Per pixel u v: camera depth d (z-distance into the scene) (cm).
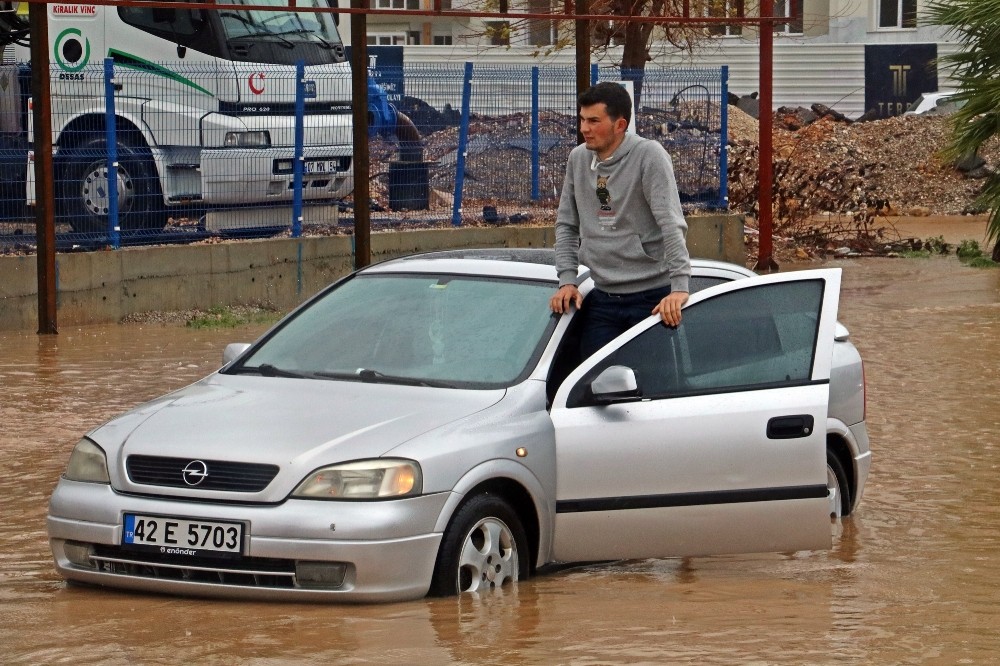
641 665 1202
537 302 1689
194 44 4097
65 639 1276
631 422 1540
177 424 1496
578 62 4275
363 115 3853
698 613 1384
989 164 8962
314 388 1586
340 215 4712
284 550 1367
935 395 2772
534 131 5012
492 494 1469
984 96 4638
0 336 3588
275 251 4306
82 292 3803
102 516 1436
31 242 3947
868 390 2822
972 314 3997
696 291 1761
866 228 6412
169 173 4081
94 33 4050
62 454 2205
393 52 10800
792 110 10312
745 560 1650
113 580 1443
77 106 4006
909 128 9394
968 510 1905
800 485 1573
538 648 1246
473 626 1315
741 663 1211
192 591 1410
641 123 5259
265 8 3475
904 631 1323
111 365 3091
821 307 1622
